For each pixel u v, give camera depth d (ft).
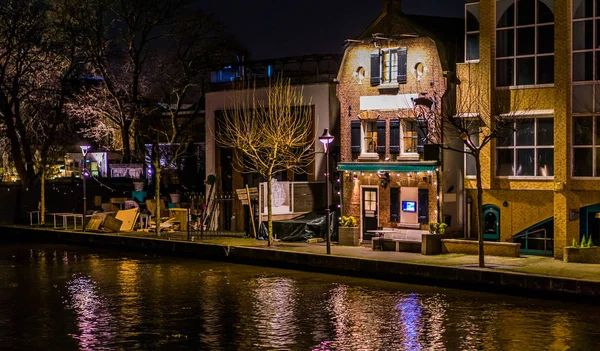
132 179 191.21
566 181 97.96
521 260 95.96
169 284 95.76
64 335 71.92
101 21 172.24
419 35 111.34
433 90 109.60
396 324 73.31
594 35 97.04
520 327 71.41
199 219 137.28
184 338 70.03
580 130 98.12
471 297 84.69
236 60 170.19
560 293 82.33
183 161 187.01
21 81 180.75
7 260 118.01
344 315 77.36
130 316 78.95
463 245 101.35
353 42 118.21
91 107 181.98
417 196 111.24
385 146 115.65
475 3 106.32
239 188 133.90
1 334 72.49
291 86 128.16
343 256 100.73
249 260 111.45
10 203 168.04
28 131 191.11
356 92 118.42
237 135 125.49
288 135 122.83
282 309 80.53
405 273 94.22
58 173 217.56
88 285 95.96
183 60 173.17
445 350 64.69
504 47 104.27
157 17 174.09
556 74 98.37
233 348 66.59
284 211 124.06
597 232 98.07
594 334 68.74
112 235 132.87
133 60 175.32
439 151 107.86
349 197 118.52
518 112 102.73
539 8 101.50
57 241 143.23
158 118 185.26
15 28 168.35
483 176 105.40
